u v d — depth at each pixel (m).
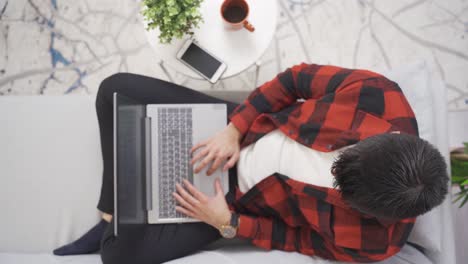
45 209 1.17
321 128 0.86
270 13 1.08
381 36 1.60
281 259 0.93
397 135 0.63
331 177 0.83
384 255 0.85
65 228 1.17
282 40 1.57
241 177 1.00
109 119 1.09
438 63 1.60
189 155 1.05
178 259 1.02
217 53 1.08
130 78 1.10
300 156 0.88
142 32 1.54
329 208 0.84
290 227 0.99
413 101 1.07
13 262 1.04
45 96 1.21
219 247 1.16
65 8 1.53
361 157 0.61
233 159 1.00
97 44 1.54
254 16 1.08
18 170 1.17
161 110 1.06
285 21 1.57
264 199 0.96
